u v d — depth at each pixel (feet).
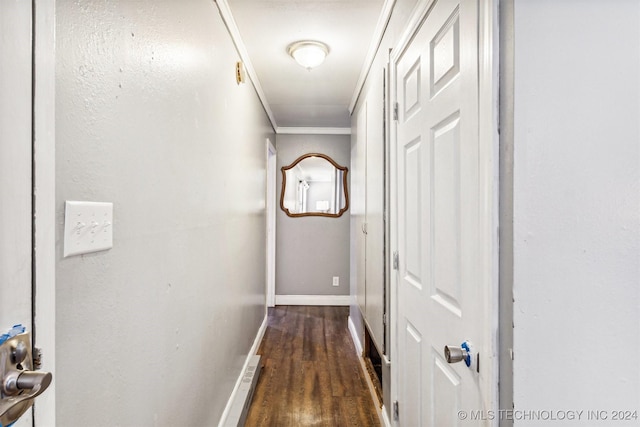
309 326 12.19
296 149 14.70
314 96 10.64
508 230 2.50
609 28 2.40
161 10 3.48
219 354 5.69
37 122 1.79
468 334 3.06
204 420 4.90
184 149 4.10
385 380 6.24
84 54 2.33
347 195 14.76
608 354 2.44
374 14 6.24
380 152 6.66
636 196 2.42
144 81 3.14
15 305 1.67
